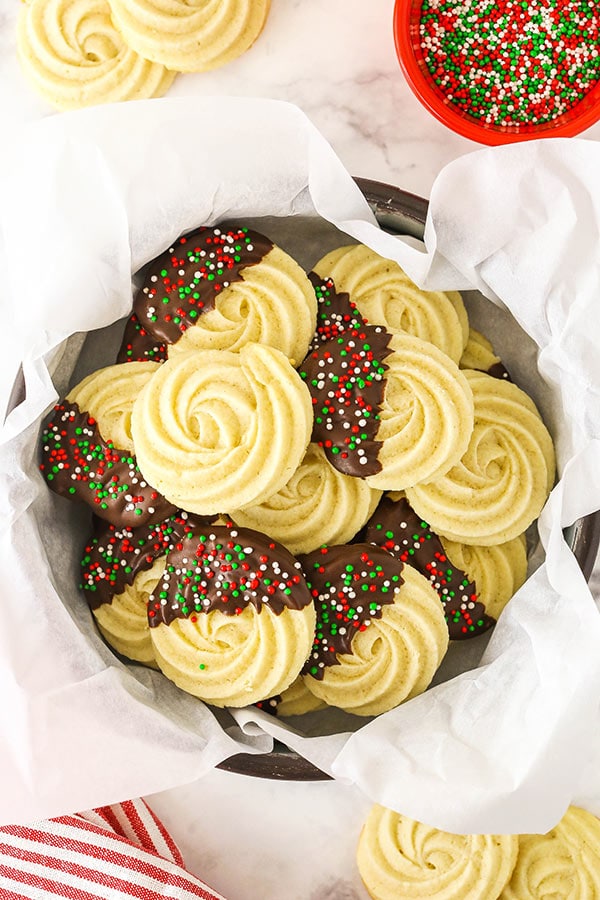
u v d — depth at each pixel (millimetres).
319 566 562
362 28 613
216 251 568
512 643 551
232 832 610
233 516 572
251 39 608
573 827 592
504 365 592
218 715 573
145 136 547
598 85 610
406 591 560
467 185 542
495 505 566
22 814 534
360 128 613
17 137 567
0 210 553
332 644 560
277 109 542
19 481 548
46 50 608
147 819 605
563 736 526
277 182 555
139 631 573
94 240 552
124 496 561
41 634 539
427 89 594
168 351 574
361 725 583
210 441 554
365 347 561
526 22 609
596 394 548
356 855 604
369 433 556
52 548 566
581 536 547
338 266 581
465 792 529
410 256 550
